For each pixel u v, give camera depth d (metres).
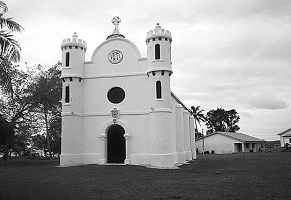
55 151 50.34
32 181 16.48
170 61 26.33
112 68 27.83
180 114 30.73
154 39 26.22
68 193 12.86
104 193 12.87
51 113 38.34
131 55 27.58
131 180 16.89
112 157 27.12
